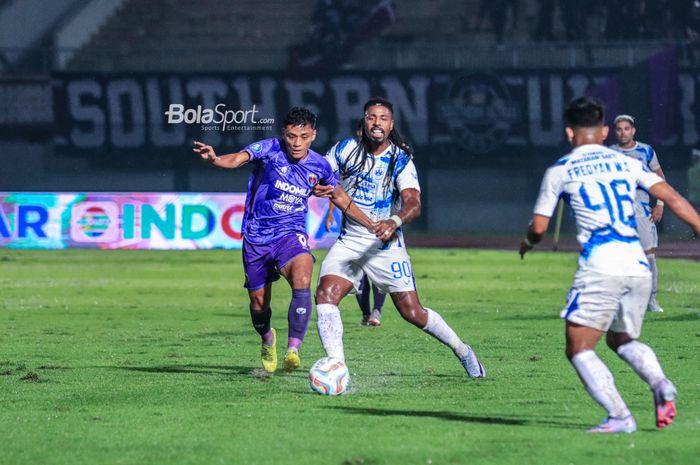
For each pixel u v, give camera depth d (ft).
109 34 338.13
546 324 110.63
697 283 163.63
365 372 76.54
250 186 73.51
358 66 309.42
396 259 70.08
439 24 323.37
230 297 144.46
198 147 69.21
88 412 59.26
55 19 330.75
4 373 76.07
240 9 336.90
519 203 305.53
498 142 302.86
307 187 72.49
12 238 229.45
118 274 181.68
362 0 317.22
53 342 96.89
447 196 306.35
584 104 52.16
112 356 86.94
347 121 306.35
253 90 306.76
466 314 121.39
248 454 47.03
